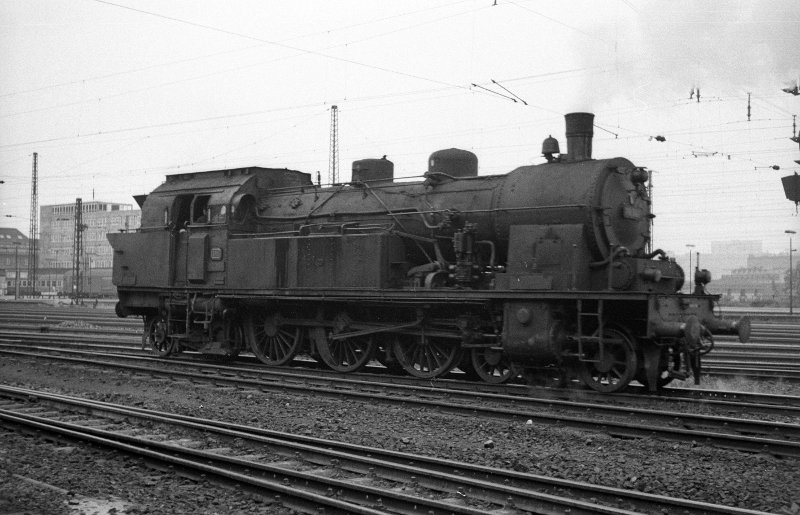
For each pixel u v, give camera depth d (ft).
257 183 65.82
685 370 45.16
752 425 35.53
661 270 48.42
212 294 64.34
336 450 31.55
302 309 61.21
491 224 51.57
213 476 27.73
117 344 82.84
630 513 22.57
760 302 261.85
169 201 67.82
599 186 47.16
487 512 23.22
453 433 36.45
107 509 24.98
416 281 54.39
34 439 34.42
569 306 47.16
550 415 37.99
